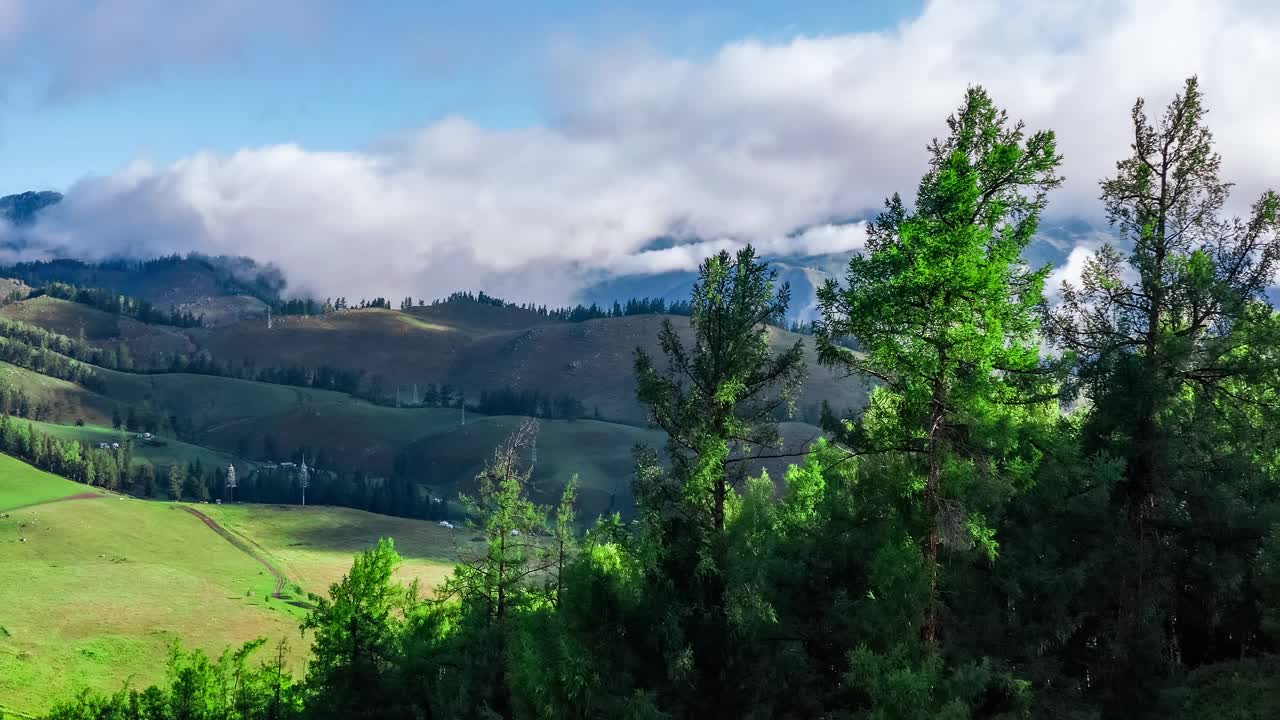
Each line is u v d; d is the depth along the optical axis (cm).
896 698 1920
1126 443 2634
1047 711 2223
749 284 2391
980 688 1948
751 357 2359
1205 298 2656
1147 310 2744
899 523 2245
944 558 2352
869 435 2373
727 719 2230
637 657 2283
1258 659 2647
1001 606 2447
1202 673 2572
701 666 2283
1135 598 2492
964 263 1959
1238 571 2594
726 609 2211
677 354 2441
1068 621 2405
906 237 2053
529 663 2262
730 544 2359
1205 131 2711
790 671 2334
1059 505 2534
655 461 2409
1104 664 2447
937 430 2128
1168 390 2594
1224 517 2638
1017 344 2105
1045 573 2411
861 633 2264
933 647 2033
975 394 2067
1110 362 2698
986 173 2091
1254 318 2656
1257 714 2198
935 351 2073
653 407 2405
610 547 2559
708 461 2223
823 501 2728
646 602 2311
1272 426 2744
